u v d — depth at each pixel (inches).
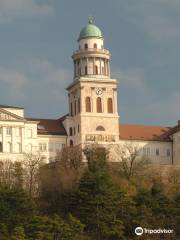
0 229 7859.3
